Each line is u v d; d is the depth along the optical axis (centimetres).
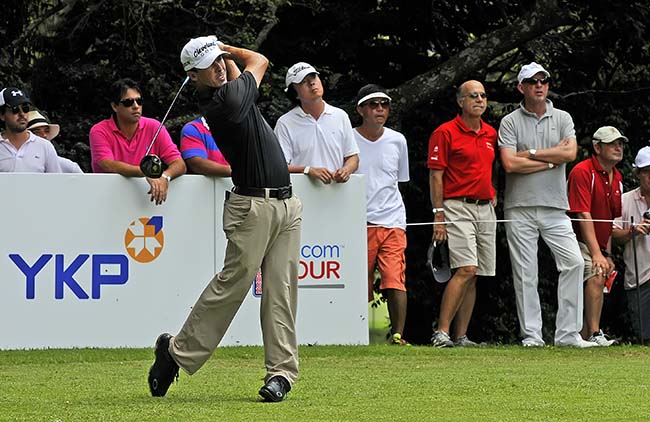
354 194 1570
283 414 908
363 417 891
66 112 2470
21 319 1493
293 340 1018
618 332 2366
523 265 1706
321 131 1605
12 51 2369
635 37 2542
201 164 1524
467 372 1240
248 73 1014
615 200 1777
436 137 1681
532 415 905
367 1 2550
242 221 1005
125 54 2395
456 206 1672
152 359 1381
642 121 2598
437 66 2472
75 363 1341
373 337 2361
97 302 1509
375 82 2589
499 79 2603
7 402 984
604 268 1725
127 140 1541
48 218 1497
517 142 1703
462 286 1667
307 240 1556
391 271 1664
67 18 2433
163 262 1521
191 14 2411
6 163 1544
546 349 1569
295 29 2577
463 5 2600
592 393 1048
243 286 1010
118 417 889
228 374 1226
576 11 2564
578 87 2583
